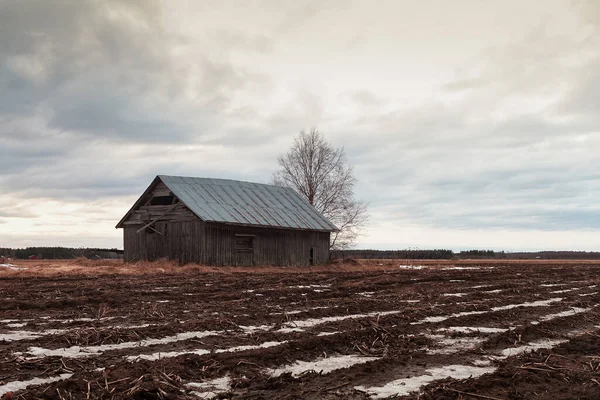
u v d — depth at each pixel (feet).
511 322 45.11
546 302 59.98
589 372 28.91
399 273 116.57
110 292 61.00
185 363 27.84
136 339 34.45
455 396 24.34
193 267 120.16
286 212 154.71
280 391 24.56
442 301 57.77
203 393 23.88
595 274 115.75
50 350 31.01
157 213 136.36
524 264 198.29
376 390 24.97
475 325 43.37
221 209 135.64
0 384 24.16
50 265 125.18
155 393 23.25
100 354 30.32
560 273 119.44
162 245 135.33
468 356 32.45
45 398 22.35
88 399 22.33
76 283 75.25
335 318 45.37
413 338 36.55
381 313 48.47
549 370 28.91
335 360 30.78
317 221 159.94
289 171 216.13
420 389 25.13
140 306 50.01
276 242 146.20
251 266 138.92
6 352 30.09
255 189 160.76
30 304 48.70
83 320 41.63
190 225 131.23
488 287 75.77
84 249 199.41
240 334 36.88
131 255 140.26
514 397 24.32
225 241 133.80
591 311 53.31
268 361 29.43
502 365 29.89
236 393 24.02
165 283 76.43
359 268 155.74
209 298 57.57
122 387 23.80
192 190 138.10
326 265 156.87
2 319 42.14
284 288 69.87
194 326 38.73
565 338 39.32
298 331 38.29
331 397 23.82
